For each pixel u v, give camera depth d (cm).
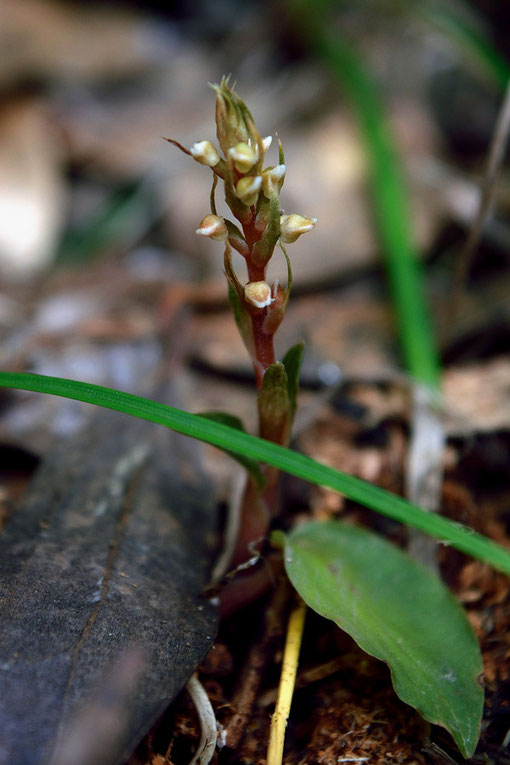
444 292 33
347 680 23
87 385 22
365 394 29
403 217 31
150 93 48
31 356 30
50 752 20
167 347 30
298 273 33
